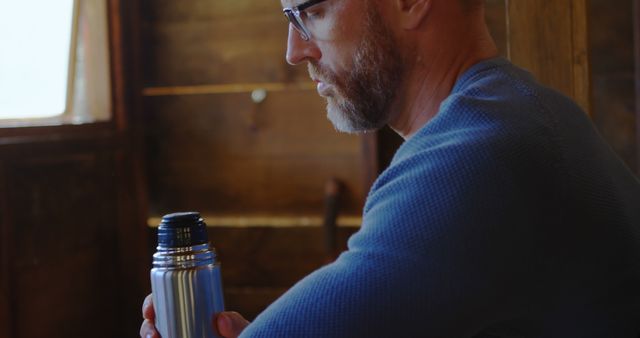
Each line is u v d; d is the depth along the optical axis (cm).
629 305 104
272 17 361
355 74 108
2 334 286
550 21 172
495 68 107
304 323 88
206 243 106
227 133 371
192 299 103
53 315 317
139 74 371
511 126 96
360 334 87
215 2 366
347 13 106
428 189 91
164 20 373
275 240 365
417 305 87
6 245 288
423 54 108
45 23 336
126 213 363
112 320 355
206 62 371
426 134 99
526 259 92
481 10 112
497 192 90
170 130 377
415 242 88
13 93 325
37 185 306
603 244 100
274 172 367
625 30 325
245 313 369
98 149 344
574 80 171
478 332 95
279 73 363
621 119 328
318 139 361
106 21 354
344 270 90
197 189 376
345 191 359
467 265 88
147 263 373
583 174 99
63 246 322
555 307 97
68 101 359
